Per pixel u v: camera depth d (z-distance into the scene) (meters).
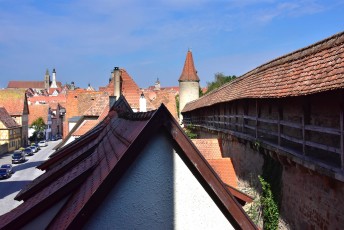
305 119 11.53
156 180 4.71
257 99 16.09
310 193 10.56
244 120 18.69
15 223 5.75
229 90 23.28
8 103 78.75
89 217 4.57
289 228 12.38
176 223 4.71
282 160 12.42
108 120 13.16
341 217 8.64
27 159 57.47
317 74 10.34
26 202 6.92
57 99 124.00
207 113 31.09
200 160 4.69
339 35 10.34
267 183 14.30
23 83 182.62
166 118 4.70
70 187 5.89
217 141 24.97
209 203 4.75
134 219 4.66
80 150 9.16
